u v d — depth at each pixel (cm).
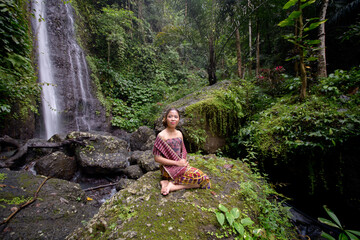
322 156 221
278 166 267
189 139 337
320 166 224
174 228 134
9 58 327
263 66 757
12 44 352
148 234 128
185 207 155
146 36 1024
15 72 327
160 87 830
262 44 829
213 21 502
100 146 383
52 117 507
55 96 529
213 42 517
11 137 348
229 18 515
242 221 138
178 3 555
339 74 318
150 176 213
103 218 150
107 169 358
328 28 591
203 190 183
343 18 544
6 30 335
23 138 378
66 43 596
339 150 208
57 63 552
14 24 344
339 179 209
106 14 778
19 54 367
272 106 366
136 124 676
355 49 533
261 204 172
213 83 540
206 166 243
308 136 233
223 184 202
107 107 682
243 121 385
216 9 498
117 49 812
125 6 941
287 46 662
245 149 321
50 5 571
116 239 125
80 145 367
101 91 710
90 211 229
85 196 279
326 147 213
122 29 832
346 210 209
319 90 307
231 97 365
